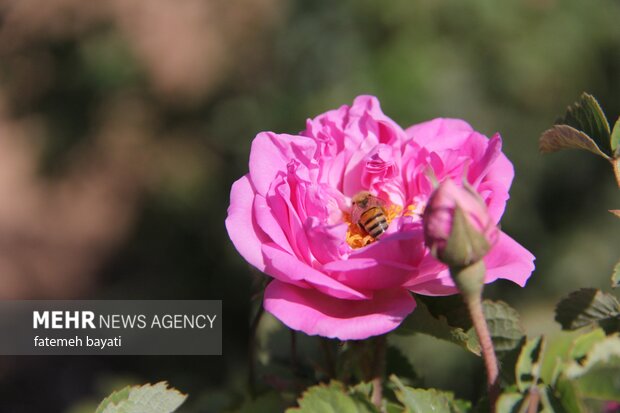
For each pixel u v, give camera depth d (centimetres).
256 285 49
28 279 209
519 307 137
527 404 41
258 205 46
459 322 47
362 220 49
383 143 50
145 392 46
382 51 138
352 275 45
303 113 145
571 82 139
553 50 137
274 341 54
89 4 206
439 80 135
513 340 47
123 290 189
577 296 46
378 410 43
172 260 184
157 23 223
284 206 46
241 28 216
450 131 49
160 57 218
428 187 49
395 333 48
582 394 41
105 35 204
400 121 133
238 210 47
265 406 51
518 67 135
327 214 47
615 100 142
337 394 43
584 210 140
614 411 44
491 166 47
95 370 169
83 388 167
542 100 139
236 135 183
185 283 177
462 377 107
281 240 46
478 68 137
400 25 136
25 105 210
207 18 223
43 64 206
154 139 209
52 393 168
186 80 212
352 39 141
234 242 46
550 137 47
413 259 45
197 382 148
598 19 139
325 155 50
